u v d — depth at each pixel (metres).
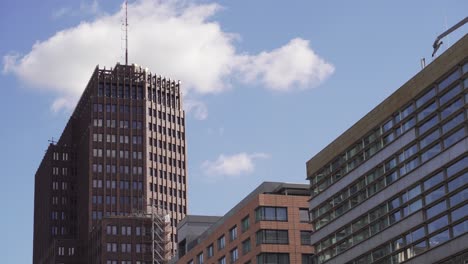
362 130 103.75
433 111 90.06
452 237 85.75
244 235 135.25
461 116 85.75
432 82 90.12
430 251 88.94
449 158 86.94
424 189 91.06
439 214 87.88
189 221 168.62
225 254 141.62
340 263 106.94
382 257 97.62
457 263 84.94
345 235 106.69
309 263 129.62
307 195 137.25
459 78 85.94
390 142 97.75
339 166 109.38
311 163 117.19
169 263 178.00
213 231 148.38
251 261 131.62
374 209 100.38
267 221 130.50
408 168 94.31
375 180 100.38
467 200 83.62
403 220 94.12
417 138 92.38
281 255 129.00
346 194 107.31
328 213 111.69
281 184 137.88
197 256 154.12
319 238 113.19
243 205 144.25
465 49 84.69
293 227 131.12
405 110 95.50
